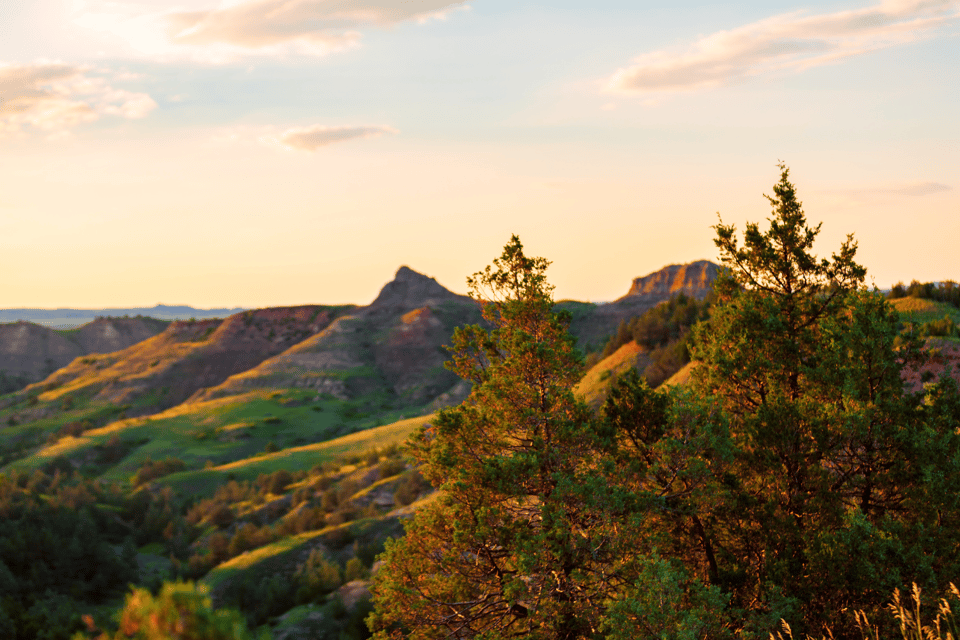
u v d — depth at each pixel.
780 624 13.73
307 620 74.56
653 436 19.53
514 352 19.39
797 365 19.52
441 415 19.28
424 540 19.95
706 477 16.88
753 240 20.72
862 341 17.41
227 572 100.19
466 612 18.64
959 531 14.76
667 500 17.70
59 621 89.94
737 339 19.98
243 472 182.88
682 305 121.69
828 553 14.46
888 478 16.23
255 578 96.62
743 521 17.09
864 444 16.67
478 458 19.02
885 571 13.92
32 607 96.94
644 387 20.14
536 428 19.36
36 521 128.88
